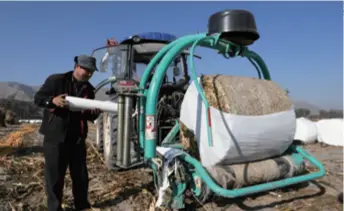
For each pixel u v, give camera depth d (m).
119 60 5.12
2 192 3.82
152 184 4.22
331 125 8.84
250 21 3.30
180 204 3.11
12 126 20.95
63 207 3.41
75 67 3.18
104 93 5.58
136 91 3.33
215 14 3.39
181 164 3.14
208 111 2.94
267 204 3.47
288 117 3.48
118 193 3.87
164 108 4.56
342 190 4.00
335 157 6.75
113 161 4.78
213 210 3.26
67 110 3.06
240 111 3.16
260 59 3.92
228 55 3.54
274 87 3.66
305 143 9.04
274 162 3.45
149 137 3.25
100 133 6.24
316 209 3.33
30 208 3.34
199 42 3.20
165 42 5.16
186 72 5.40
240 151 3.15
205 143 3.21
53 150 2.99
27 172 4.99
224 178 3.05
